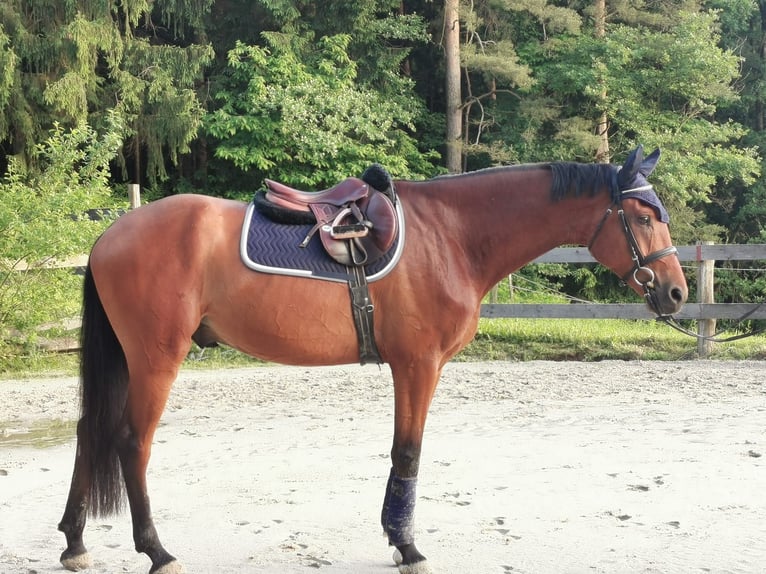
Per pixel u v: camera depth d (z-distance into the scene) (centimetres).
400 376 379
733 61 1833
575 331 1153
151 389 369
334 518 449
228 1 1889
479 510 457
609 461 556
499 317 1126
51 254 1049
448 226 393
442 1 2164
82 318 387
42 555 401
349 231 373
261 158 1711
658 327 1255
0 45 1464
